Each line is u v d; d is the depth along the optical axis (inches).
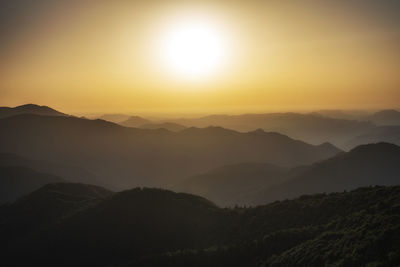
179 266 2977.4
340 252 2132.1
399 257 1793.8
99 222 4178.2
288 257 2416.3
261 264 2564.0
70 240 3966.5
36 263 3737.7
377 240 2036.2
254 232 3503.9
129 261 3390.7
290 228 3257.9
